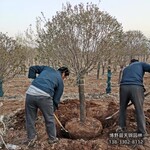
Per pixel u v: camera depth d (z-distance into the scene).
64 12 5.89
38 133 5.86
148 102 10.87
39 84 5.33
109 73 14.33
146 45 28.00
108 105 7.39
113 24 5.81
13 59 9.45
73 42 5.88
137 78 5.66
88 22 5.68
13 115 7.48
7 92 15.02
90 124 6.13
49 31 6.08
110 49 5.91
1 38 9.51
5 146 5.31
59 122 6.14
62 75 5.82
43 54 6.40
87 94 14.21
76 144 5.24
